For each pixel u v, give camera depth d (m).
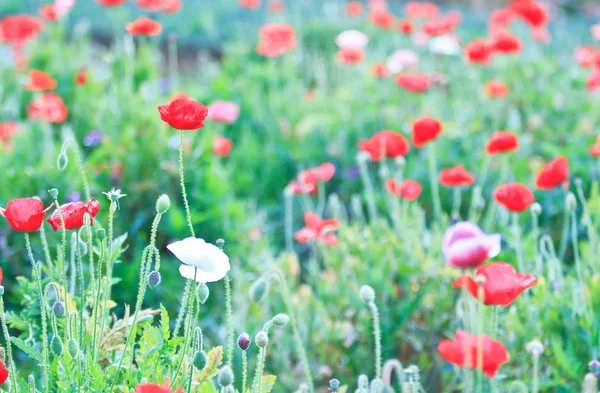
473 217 4.60
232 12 14.62
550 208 5.48
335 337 4.09
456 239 2.55
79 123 6.62
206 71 9.02
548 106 7.18
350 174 6.28
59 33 8.54
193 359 2.37
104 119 5.69
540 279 3.73
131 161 4.85
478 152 6.21
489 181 5.88
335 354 4.17
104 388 2.54
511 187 3.65
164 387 2.17
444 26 6.85
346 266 4.38
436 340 4.16
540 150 6.59
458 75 8.23
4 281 4.61
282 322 2.61
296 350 4.14
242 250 4.75
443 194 5.85
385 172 4.66
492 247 2.49
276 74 8.28
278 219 6.22
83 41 9.05
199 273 2.53
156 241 4.75
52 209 4.62
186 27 13.16
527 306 3.68
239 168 6.58
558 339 3.60
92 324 2.93
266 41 7.67
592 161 5.74
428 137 4.50
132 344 2.66
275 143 6.77
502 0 19.48
